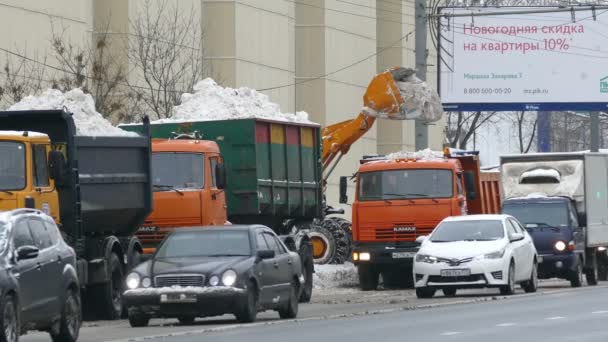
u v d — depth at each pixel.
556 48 84.50
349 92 91.25
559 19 84.44
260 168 44.59
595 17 80.00
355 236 52.72
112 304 36.88
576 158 57.59
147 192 38.97
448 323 30.77
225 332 29.14
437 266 43.06
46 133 35.28
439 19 82.31
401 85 59.12
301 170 47.88
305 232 45.72
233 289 31.39
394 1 96.56
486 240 43.94
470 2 109.38
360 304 41.31
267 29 82.56
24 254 25.81
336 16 89.44
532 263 45.97
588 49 84.44
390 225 52.16
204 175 40.94
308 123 48.34
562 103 84.56
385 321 31.92
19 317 24.97
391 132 97.69
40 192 33.09
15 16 62.75
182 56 72.62
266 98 48.84
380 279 59.72
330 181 88.25
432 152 54.16
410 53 98.25
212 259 32.44
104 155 37.03
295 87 88.06
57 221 33.94
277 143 45.97
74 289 28.47
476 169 57.44
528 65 84.44
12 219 26.30
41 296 26.53
